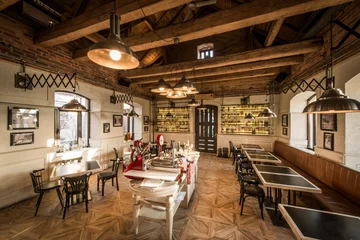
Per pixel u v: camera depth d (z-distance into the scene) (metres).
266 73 5.93
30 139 3.67
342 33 2.98
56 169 3.45
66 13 3.81
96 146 5.67
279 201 3.20
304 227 1.54
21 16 3.33
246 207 3.35
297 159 4.95
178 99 9.05
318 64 3.88
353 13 2.66
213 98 7.93
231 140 8.03
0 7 2.52
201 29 3.10
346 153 3.11
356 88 2.90
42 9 3.47
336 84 3.22
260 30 5.36
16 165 3.44
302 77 4.76
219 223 2.82
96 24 2.97
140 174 2.54
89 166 3.68
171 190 2.26
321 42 3.70
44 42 3.62
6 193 3.28
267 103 7.41
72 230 2.60
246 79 7.28
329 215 1.75
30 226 2.69
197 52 7.62
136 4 2.58
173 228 2.68
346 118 3.10
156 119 9.48
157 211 2.62
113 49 1.49
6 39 3.26
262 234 2.55
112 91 6.23
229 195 3.88
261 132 7.58
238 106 7.98
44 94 3.95
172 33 3.37
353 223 1.61
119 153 6.49
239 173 3.44
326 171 3.53
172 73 6.23
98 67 5.55
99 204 3.42
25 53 3.56
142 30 5.70
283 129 6.65
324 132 3.78
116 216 2.99
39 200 3.03
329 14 2.95
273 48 4.12
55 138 4.77
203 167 6.21
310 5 2.36
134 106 8.30
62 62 4.37
